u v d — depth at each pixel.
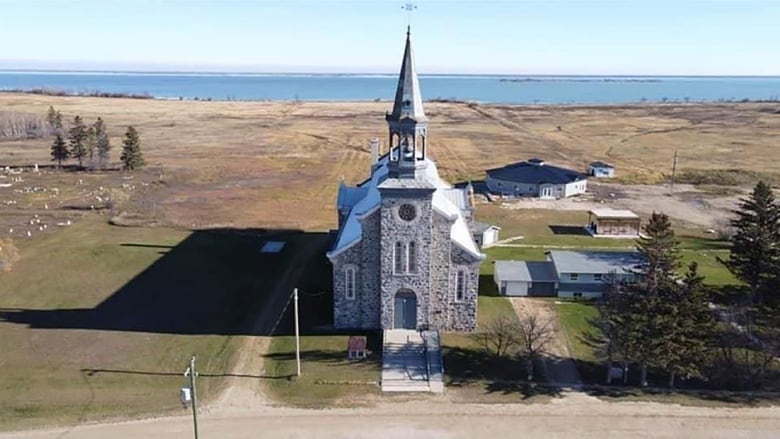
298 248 79.81
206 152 156.50
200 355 50.50
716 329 49.16
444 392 45.19
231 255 76.94
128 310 59.91
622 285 48.50
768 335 48.47
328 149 161.88
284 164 141.88
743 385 46.03
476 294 53.91
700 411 42.72
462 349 51.50
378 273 53.94
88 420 41.38
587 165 141.38
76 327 56.00
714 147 167.75
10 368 48.25
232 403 43.56
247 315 58.56
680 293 44.91
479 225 84.44
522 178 114.62
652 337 44.34
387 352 50.62
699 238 86.31
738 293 63.47
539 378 47.16
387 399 44.28
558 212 102.12
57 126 178.62
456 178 127.31
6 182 119.44
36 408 42.69
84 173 129.00
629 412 42.53
